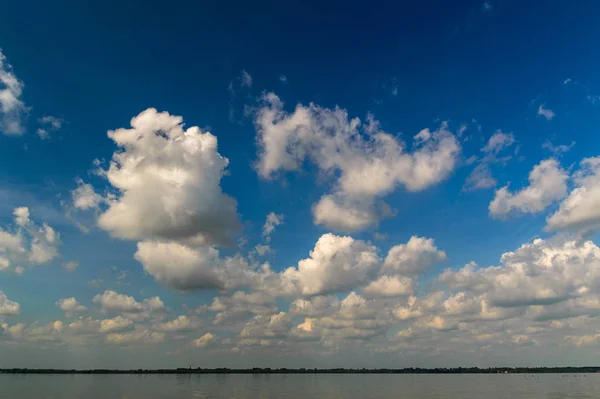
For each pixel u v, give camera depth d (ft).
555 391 413.39
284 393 415.23
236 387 535.19
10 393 410.93
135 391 445.78
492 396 356.38
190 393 414.21
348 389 485.56
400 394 394.52
